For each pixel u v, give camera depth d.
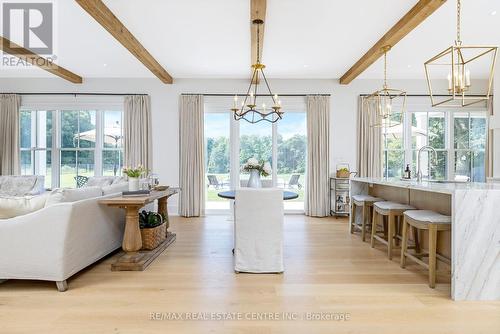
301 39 4.24
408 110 6.29
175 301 2.28
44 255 2.45
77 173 6.33
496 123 3.96
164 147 6.16
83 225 2.73
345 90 6.20
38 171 6.30
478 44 4.42
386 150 6.32
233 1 3.25
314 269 2.99
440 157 6.34
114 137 6.32
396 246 3.82
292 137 6.28
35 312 2.11
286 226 5.10
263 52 4.73
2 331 1.87
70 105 6.21
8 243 2.46
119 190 3.75
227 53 4.80
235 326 1.94
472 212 2.30
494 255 2.30
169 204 6.16
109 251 3.28
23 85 6.18
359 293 2.43
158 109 6.18
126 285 2.58
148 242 3.42
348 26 3.84
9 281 2.68
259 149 6.25
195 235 4.46
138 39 4.23
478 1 3.25
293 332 1.87
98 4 3.19
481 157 6.33
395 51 4.72
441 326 1.94
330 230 4.79
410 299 2.32
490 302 2.27
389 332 1.87
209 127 6.27
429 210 3.13
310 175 6.05
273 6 3.35
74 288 2.52
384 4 3.31
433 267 2.52
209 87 6.19
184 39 4.24
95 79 6.17
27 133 6.29
